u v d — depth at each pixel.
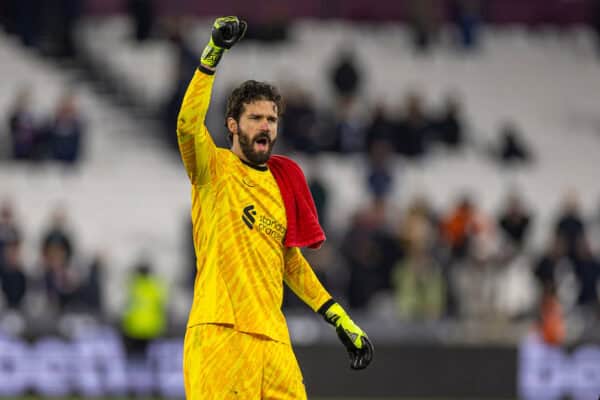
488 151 91.44
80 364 63.69
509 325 66.69
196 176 21.55
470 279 66.94
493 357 65.62
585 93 101.75
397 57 102.50
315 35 104.75
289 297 65.81
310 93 90.25
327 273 67.31
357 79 88.06
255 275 21.70
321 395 64.31
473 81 100.50
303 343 64.31
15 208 79.12
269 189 22.05
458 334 65.94
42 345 63.66
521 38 108.94
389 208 77.12
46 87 90.38
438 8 109.00
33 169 82.44
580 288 70.00
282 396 21.89
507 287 71.44
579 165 91.75
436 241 69.88
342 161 84.88
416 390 65.12
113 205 81.44
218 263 21.61
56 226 68.38
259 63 97.50
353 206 79.69
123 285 74.06
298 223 22.34
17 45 94.94
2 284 66.56
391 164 85.12
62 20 94.81
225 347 21.39
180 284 74.06
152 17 97.50
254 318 21.56
